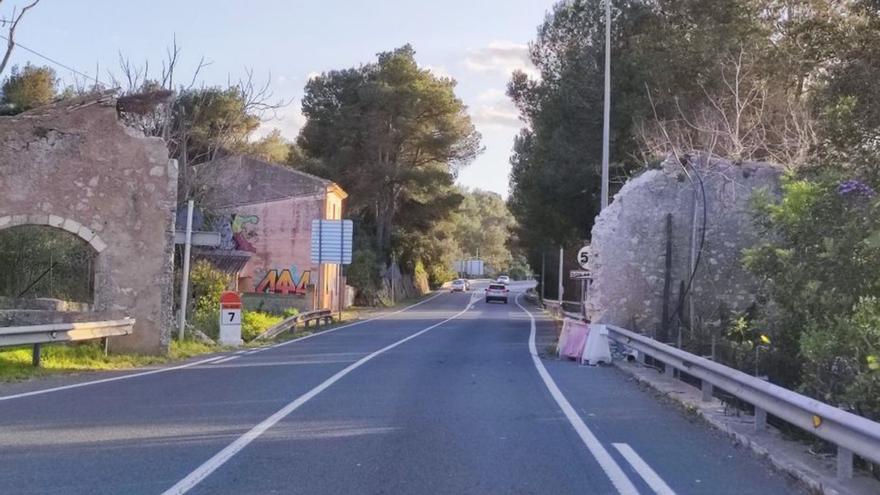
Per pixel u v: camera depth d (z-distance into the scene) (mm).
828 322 9742
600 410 11320
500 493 6785
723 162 20266
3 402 11164
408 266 81250
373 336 27938
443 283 110938
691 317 19250
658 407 11680
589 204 38750
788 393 8086
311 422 9992
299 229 51875
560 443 8914
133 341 18125
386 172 64688
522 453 8367
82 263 26531
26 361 15219
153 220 18203
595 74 36562
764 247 11430
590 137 36375
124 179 18094
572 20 41031
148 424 9680
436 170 66688
